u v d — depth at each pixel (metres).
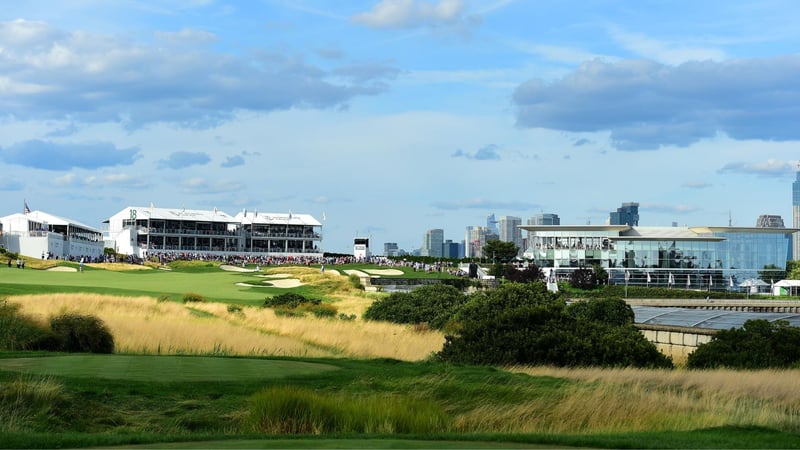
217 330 38.34
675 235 156.00
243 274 100.56
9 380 18.81
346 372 22.59
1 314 30.94
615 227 152.75
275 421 16.25
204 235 181.50
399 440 13.70
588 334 31.09
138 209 178.00
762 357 32.03
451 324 46.25
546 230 155.38
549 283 125.38
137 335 34.22
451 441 13.77
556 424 17.83
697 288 149.62
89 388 18.53
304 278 94.19
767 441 15.47
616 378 24.28
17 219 132.62
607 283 138.00
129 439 13.70
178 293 65.88
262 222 190.75
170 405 17.80
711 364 32.56
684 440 14.98
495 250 170.38
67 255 132.75
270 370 22.44
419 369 23.72
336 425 16.41
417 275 127.38
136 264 118.62
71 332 29.42
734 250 151.88
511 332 30.64
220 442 13.36
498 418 18.00
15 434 14.39
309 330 43.31
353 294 85.75
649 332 47.75
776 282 147.50
